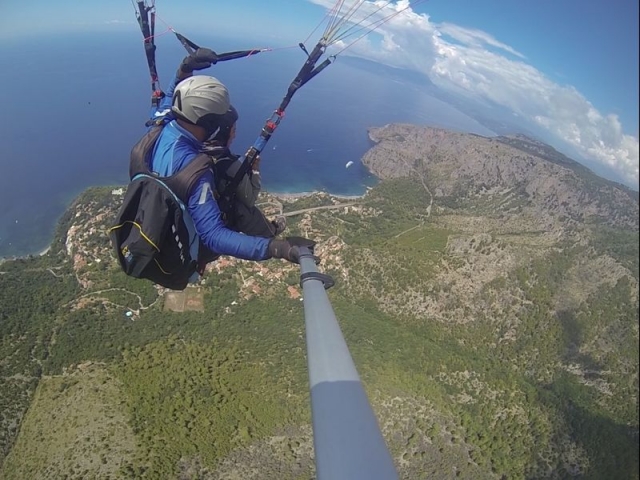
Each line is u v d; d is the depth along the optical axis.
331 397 1.75
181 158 3.14
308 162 84.31
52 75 73.31
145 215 3.07
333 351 1.98
